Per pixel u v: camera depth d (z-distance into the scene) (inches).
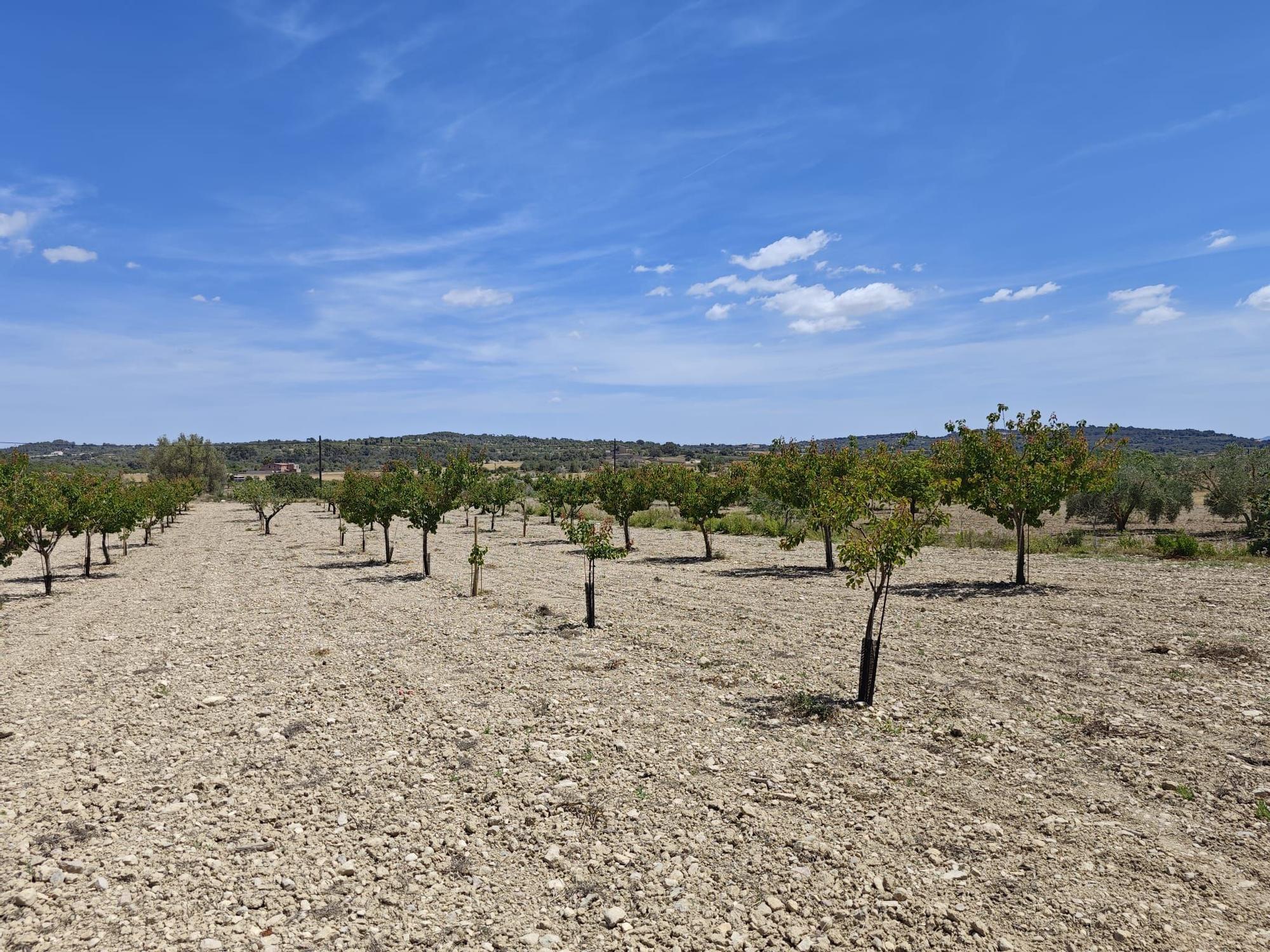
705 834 274.5
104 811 304.7
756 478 1097.4
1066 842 260.1
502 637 629.3
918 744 354.3
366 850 270.4
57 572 1242.6
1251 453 1539.1
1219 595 673.0
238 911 231.0
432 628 682.2
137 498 1540.4
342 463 6136.8
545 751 358.6
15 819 297.3
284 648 609.0
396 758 357.7
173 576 1167.6
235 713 434.9
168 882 248.4
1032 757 334.0
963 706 404.8
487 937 216.5
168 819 296.5
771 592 822.5
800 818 284.2
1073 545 1170.0
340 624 711.7
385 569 1179.9
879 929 215.0
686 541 1535.4
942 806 290.5
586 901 234.8
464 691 467.5
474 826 285.6
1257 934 205.8
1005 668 471.5
